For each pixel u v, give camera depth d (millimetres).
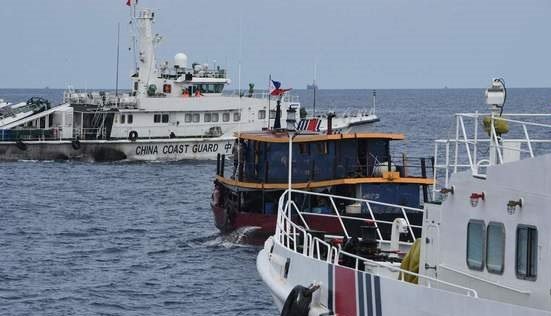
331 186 74750
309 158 76562
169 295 60594
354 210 72875
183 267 69312
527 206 28781
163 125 147500
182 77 148500
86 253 75688
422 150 162625
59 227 89438
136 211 100875
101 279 65375
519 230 29109
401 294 32344
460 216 31828
